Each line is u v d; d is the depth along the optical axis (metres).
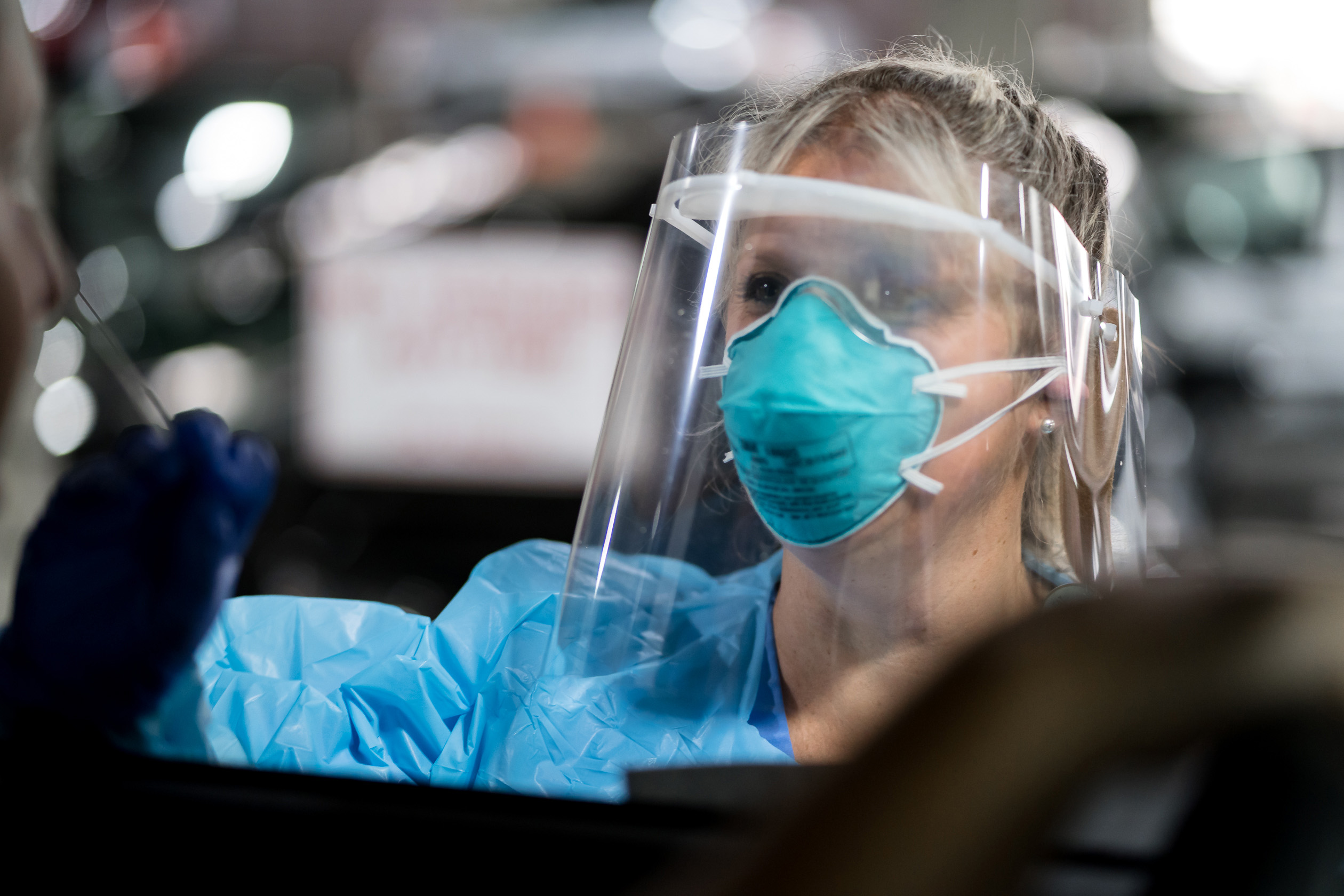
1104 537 1.29
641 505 1.31
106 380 1.79
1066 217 1.26
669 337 1.29
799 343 1.15
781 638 1.27
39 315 1.06
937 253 1.15
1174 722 0.41
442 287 4.30
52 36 5.57
